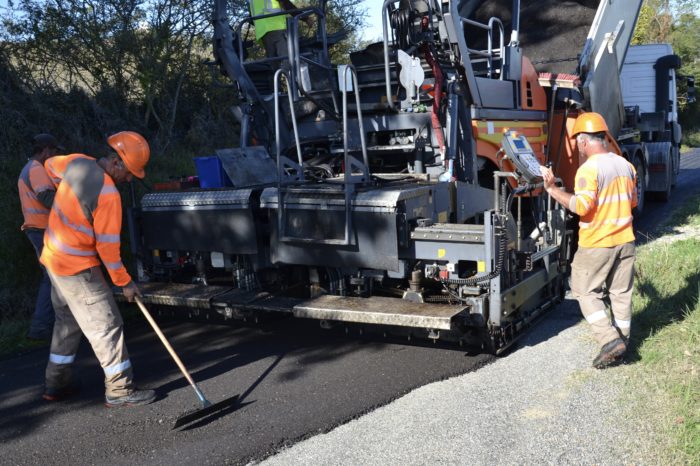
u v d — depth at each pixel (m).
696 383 3.69
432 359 4.52
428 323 4.07
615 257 4.12
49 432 3.63
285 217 4.78
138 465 3.22
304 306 4.50
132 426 3.66
